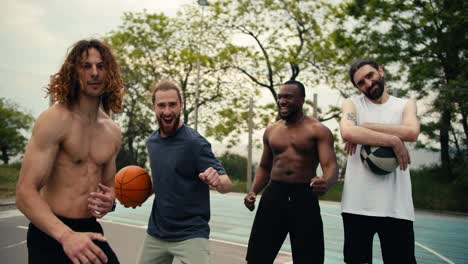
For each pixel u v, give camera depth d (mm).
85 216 2402
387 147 3373
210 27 24891
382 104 3654
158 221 3496
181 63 27906
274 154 4176
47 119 2209
